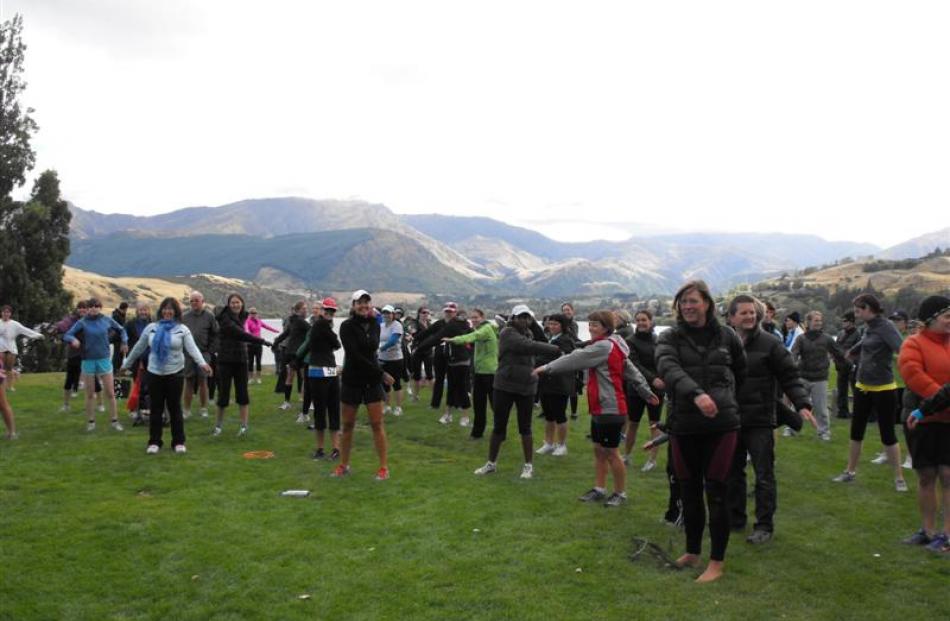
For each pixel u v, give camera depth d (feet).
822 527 24.61
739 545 22.53
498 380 31.96
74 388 47.09
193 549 21.17
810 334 43.21
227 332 39.37
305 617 16.78
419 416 49.11
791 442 41.73
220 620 16.62
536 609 17.31
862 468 34.45
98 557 20.42
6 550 20.84
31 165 122.72
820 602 18.01
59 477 29.63
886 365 29.45
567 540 22.66
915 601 18.21
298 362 35.88
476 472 32.09
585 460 35.70
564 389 36.47
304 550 21.29
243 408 39.99
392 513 25.44
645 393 26.99
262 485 29.17
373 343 30.99
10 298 113.70
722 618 16.94
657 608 17.44
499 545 22.03
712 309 19.34
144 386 41.73
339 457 35.09
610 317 27.04
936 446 22.13
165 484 28.81
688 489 20.04
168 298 35.42
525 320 31.65
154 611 17.02
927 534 22.58
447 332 44.68
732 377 19.45
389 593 18.26
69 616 16.67
